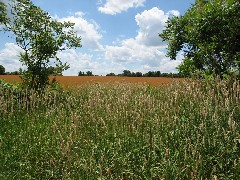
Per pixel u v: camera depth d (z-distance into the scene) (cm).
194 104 994
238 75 1184
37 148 852
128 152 751
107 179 667
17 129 1045
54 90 1675
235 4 1260
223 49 1314
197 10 1402
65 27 1802
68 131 945
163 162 666
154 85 1728
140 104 956
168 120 841
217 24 1320
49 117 1159
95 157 756
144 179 673
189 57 1566
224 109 855
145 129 830
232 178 634
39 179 727
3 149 877
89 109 1062
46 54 1756
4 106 1195
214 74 1246
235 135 716
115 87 1695
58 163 736
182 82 1290
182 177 643
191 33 1438
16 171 758
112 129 881
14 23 1747
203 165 660
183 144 759
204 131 767
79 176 683
